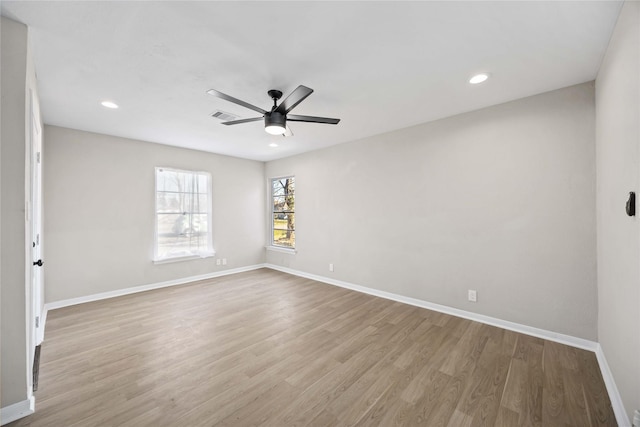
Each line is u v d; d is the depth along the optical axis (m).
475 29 1.69
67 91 2.51
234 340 2.62
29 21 1.59
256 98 2.68
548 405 1.74
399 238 3.73
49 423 1.58
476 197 3.02
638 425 1.27
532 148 2.66
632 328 1.47
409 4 1.47
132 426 1.57
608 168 1.92
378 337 2.68
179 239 4.64
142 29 1.68
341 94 2.61
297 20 1.60
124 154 4.07
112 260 3.95
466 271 3.12
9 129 1.57
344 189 4.42
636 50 1.35
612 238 1.86
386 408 1.72
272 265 5.82
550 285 2.58
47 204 3.43
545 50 1.91
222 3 1.46
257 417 1.65
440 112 3.08
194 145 4.55
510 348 2.44
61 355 2.34
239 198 5.52
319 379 2.01
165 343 2.56
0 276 1.56
